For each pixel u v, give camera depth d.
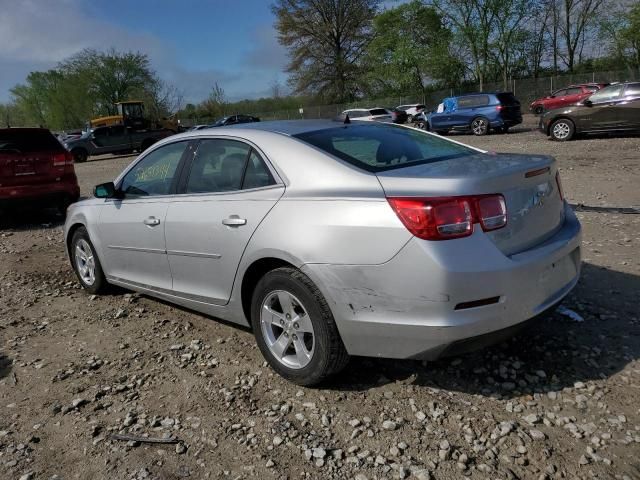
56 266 6.89
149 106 55.47
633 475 2.53
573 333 3.88
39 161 9.46
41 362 4.08
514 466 2.64
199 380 3.65
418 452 2.79
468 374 3.46
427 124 26.17
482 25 42.53
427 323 2.85
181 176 4.21
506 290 2.87
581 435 2.82
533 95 42.59
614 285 4.73
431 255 2.79
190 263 4.02
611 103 15.93
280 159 3.50
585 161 12.21
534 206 3.18
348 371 3.58
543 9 42.88
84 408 3.41
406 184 2.97
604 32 42.12
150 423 3.19
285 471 2.72
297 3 53.62
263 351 3.60
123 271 4.88
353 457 2.78
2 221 10.47
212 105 60.53
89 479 2.75
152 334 4.46
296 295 3.27
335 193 3.16
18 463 2.90
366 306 3.00
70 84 68.12
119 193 4.80
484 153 3.83
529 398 3.16
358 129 3.93
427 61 46.09
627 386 3.21
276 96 61.03
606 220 6.97
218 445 2.95
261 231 3.41
